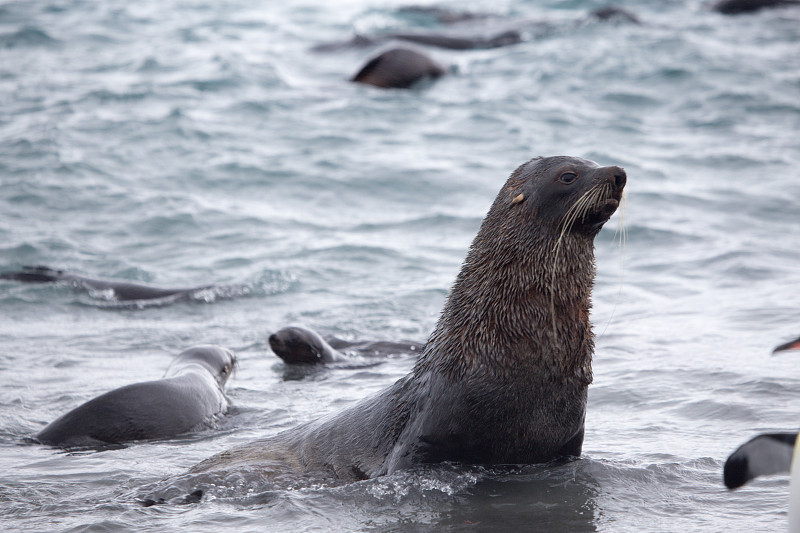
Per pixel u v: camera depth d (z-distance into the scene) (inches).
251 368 964.6
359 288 1243.8
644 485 587.5
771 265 1254.3
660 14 3218.5
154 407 763.4
